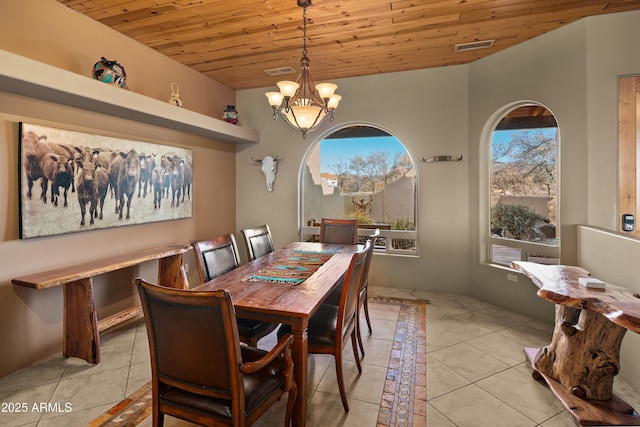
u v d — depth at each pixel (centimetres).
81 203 260
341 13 266
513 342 268
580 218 282
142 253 303
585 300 169
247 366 121
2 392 201
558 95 294
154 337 134
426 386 208
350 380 215
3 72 185
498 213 363
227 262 254
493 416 180
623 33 268
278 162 461
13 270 221
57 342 251
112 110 270
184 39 310
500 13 268
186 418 133
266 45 325
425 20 279
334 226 379
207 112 416
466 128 381
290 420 169
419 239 407
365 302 283
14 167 220
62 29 248
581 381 189
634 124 269
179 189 367
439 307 348
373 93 414
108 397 197
